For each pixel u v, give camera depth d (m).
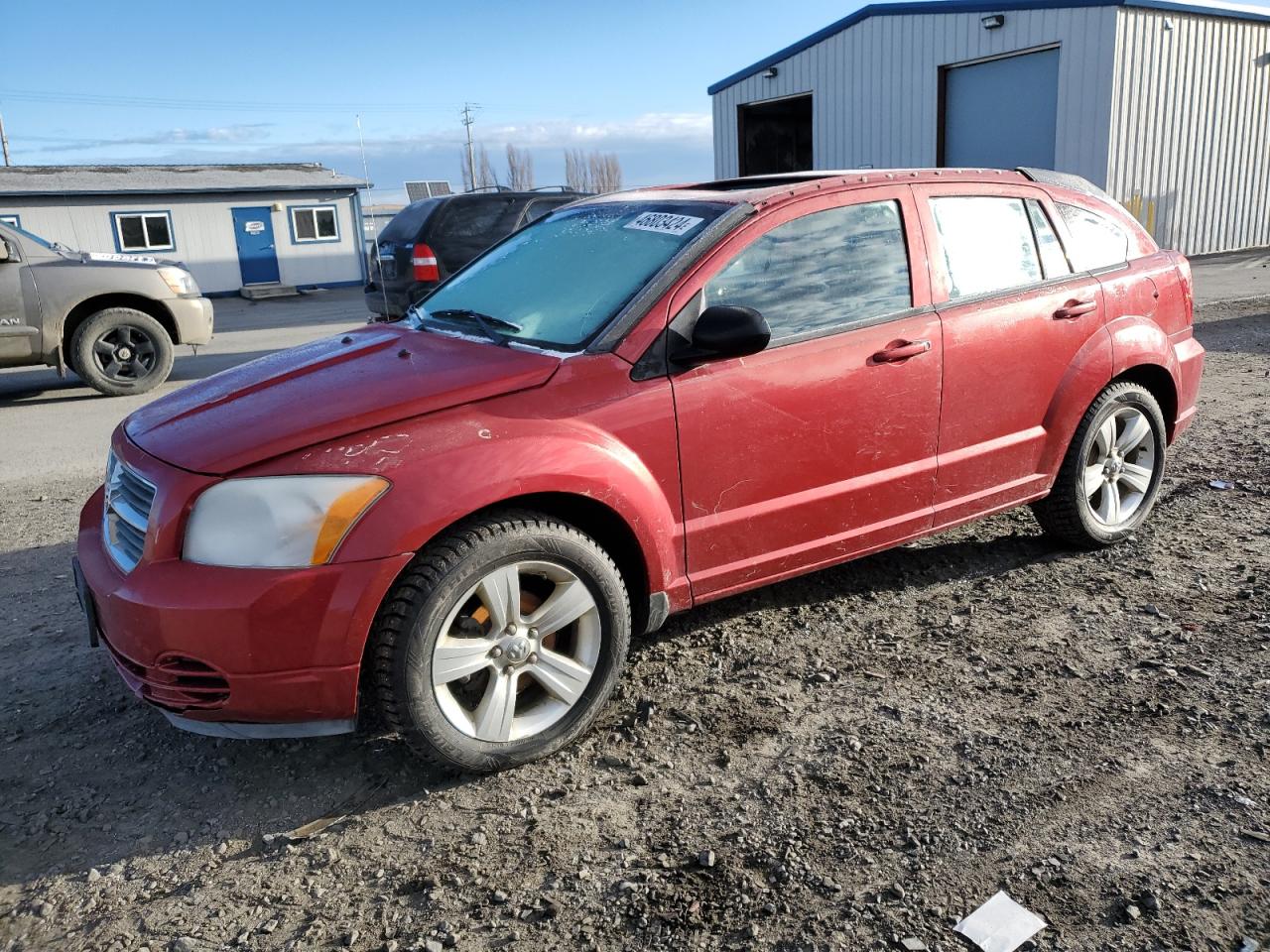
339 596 2.67
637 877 2.52
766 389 3.38
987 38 18.50
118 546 3.03
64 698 3.55
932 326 3.76
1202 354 4.86
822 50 21.81
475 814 2.82
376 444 2.81
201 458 2.80
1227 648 3.54
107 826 2.83
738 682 3.48
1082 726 3.09
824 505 3.58
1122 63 16.95
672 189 4.16
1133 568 4.29
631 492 3.10
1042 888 2.40
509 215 10.76
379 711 2.88
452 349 3.39
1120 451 4.50
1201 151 18.80
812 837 2.63
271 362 3.66
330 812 2.87
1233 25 18.56
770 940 2.29
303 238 29.80
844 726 3.17
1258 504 5.02
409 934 2.37
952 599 4.08
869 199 3.72
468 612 2.94
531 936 2.34
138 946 2.37
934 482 3.87
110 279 9.88
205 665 2.71
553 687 3.04
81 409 9.39
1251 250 20.27
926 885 2.44
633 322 3.21
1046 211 4.27
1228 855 2.48
